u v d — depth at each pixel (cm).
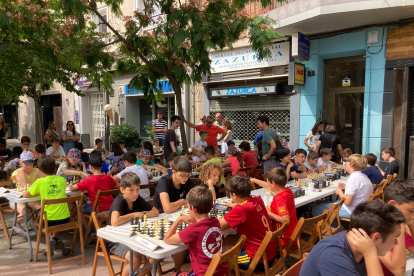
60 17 709
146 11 682
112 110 1475
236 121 1092
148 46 689
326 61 914
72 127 984
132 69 766
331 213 372
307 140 823
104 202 467
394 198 254
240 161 679
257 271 303
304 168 593
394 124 766
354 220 177
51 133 980
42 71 789
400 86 753
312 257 182
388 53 761
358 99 870
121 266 357
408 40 731
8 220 586
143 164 657
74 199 410
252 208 307
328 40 855
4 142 831
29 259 427
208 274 241
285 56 926
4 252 450
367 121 807
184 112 1199
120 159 762
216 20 620
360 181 444
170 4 646
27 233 432
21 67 698
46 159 429
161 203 397
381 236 168
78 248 466
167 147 752
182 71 658
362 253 168
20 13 585
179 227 303
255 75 1004
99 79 872
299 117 923
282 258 318
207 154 618
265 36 575
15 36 692
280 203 349
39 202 482
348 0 692
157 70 670
